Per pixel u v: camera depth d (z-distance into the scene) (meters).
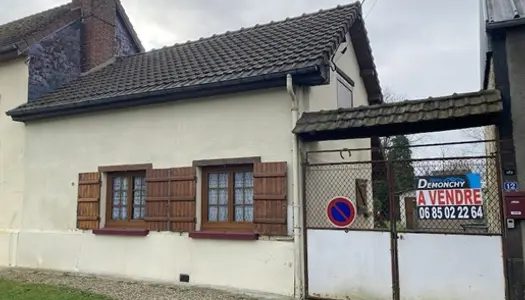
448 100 5.98
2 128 10.71
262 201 7.09
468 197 5.77
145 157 8.53
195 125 8.04
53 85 10.86
